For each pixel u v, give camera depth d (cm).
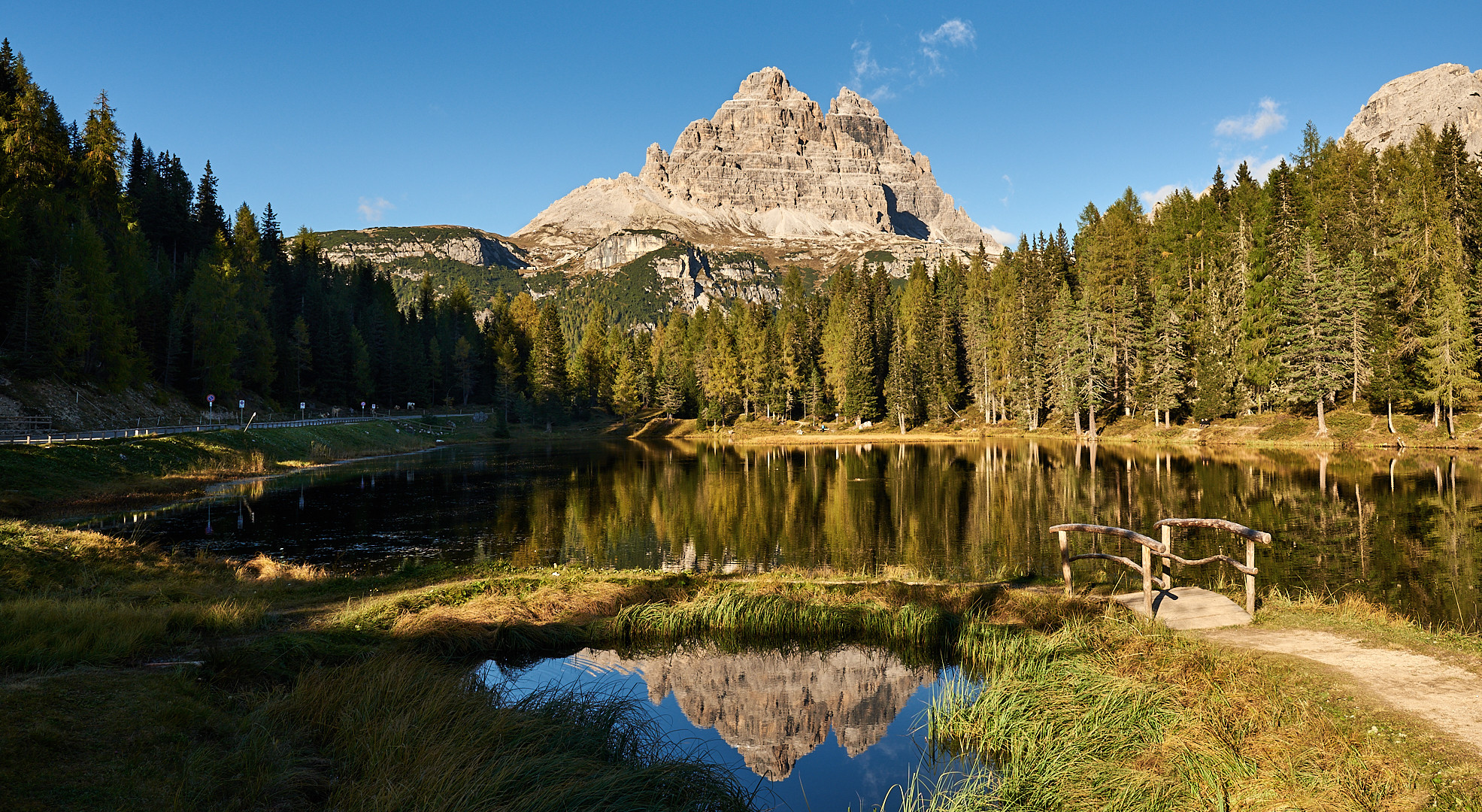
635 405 12100
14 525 1958
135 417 6169
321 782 681
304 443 6419
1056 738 844
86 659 957
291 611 1481
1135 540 1302
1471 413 5041
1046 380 7875
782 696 1127
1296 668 936
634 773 739
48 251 6034
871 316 10731
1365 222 6419
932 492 3756
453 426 10375
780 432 9744
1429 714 767
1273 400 5909
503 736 825
